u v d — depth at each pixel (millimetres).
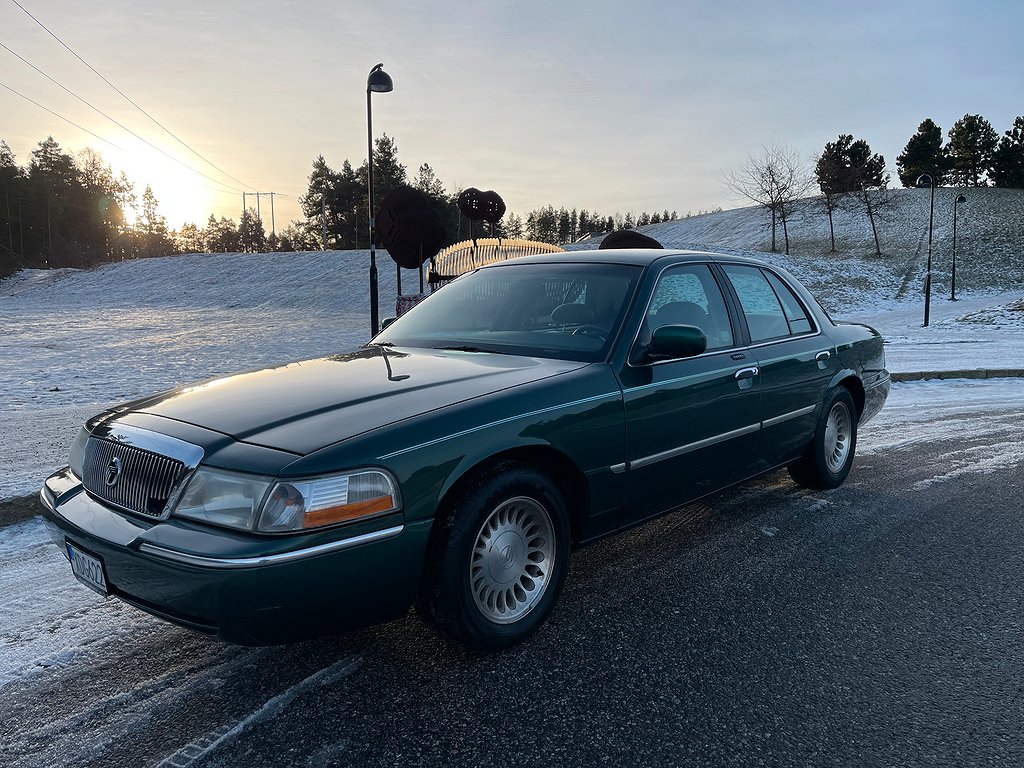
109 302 49562
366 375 3031
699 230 102938
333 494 2262
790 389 4262
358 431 2428
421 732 2307
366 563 2320
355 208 86000
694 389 3490
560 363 3193
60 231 105125
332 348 18312
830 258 62375
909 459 6008
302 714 2412
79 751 2229
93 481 2672
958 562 3777
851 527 4312
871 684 2607
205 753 2211
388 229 11688
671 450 3393
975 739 2285
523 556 2836
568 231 147250
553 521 2904
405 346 3703
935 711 2439
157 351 17500
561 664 2734
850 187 69625
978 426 7426
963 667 2736
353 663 2746
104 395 9734
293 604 2213
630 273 3650
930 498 4898
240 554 2154
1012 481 5324
